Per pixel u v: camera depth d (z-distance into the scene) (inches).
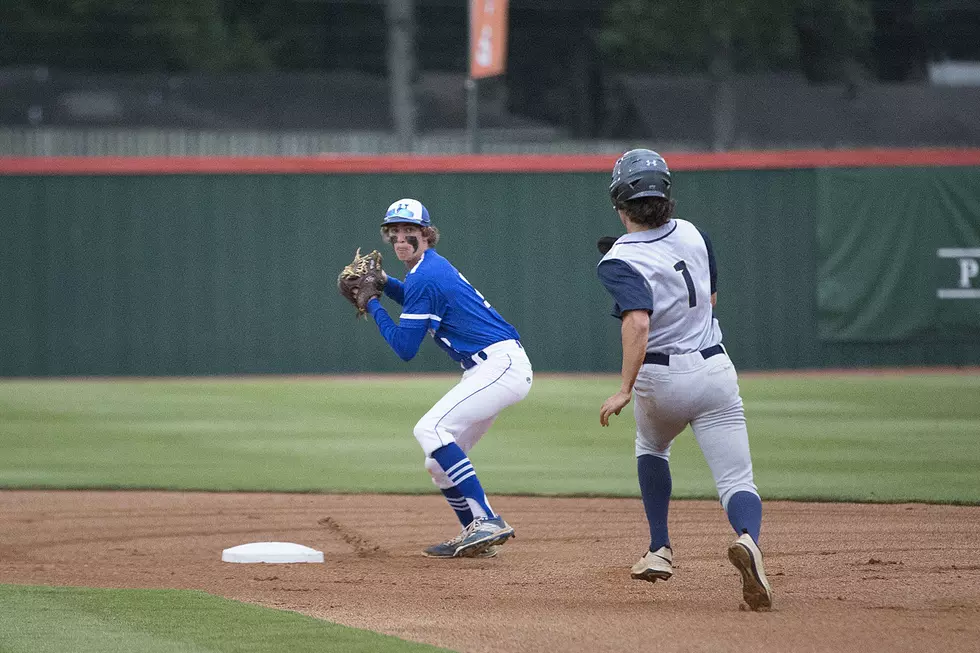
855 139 5600.4
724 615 728.3
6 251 2874.0
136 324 2893.7
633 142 5098.4
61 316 2883.9
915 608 744.3
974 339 2974.9
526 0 6491.1
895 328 2960.1
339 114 5625.0
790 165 2938.0
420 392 2475.4
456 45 6791.3
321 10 6540.4
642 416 784.9
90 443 1769.2
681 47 5733.3
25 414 2123.5
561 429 1893.5
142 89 5610.2
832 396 2320.4
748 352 2947.8
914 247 2957.7
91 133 4394.7
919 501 1228.5
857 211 2947.8
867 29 6058.1
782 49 6063.0
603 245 813.9
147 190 2883.9
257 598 804.6
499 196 2903.5
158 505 1280.8
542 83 6702.8
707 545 1015.0
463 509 989.8
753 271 2947.8
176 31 6043.3
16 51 6053.2
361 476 1470.2
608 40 5940.0
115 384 2696.9
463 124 5816.9
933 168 2952.8
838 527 1088.2
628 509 1231.5
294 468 1535.4
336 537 1099.9
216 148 4475.9
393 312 2918.3
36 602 759.7
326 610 757.3
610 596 804.6
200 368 2901.1
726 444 756.0
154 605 746.8
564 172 2903.5
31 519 1197.1
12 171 2859.3
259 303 2903.5
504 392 972.6
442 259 978.7
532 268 2915.8
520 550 1012.5
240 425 1968.5
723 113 5462.6
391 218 964.0
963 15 6633.9
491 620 720.3
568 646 649.0
